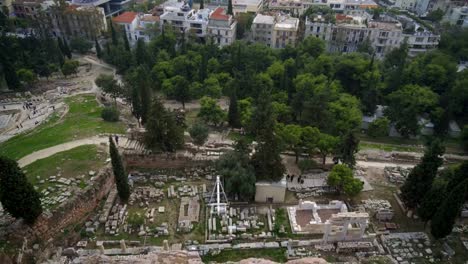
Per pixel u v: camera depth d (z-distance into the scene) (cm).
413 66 11738
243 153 6656
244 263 3453
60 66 13425
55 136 7831
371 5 19488
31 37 13638
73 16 16562
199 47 13775
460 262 5344
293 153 8094
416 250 5544
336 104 9462
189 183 6819
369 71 11300
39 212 5009
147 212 6044
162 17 15912
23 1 17900
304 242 5572
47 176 6241
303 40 14312
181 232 5672
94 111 9919
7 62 11006
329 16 15638
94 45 16538
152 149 7112
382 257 5291
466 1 19062
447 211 5203
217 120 9319
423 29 15788
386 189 6975
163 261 3197
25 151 7131
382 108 10994
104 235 5566
